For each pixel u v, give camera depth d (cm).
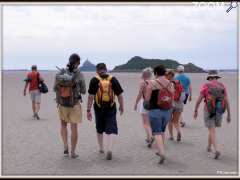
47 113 1180
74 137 611
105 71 627
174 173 534
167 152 651
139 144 712
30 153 642
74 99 606
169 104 594
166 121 598
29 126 916
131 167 562
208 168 557
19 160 598
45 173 530
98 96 617
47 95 1942
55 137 777
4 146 692
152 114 592
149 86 593
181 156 625
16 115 1126
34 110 1046
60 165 571
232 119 1044
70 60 609
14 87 2834
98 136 644
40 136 787
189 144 713
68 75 602
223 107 620
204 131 851
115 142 729
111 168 557
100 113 622
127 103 1477
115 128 613
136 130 859
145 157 619
